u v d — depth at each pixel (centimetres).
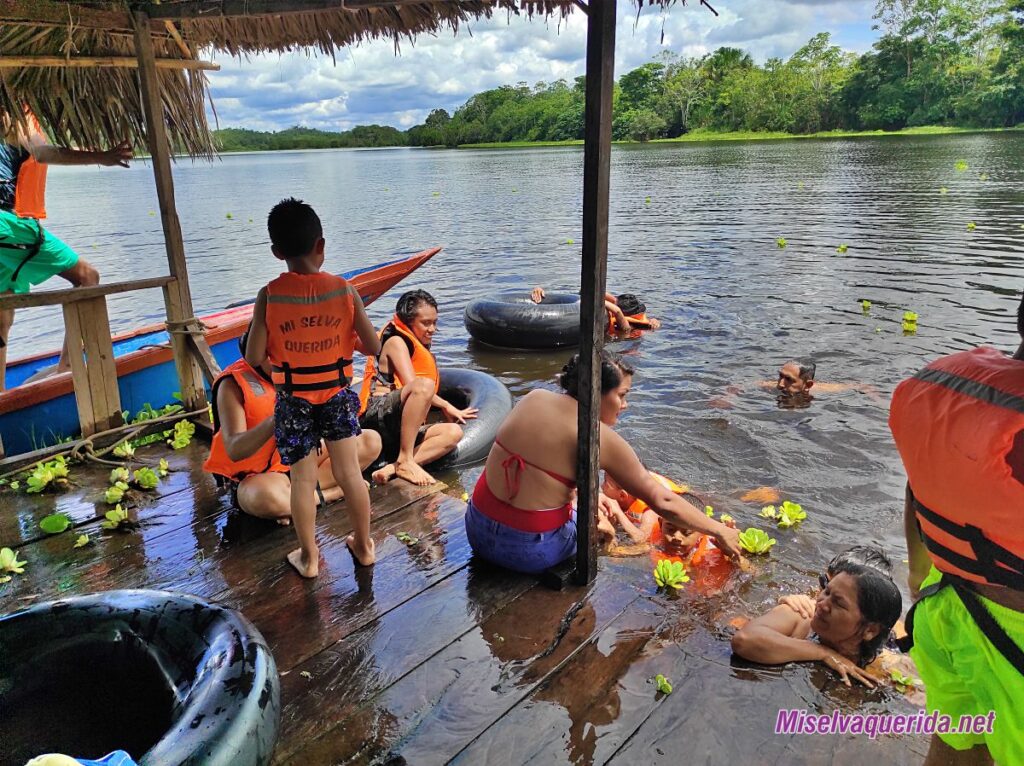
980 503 171
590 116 239
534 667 256
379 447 412
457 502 382
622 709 237
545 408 304
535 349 811
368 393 451
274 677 210
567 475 298
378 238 1634
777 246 1278
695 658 262
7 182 498
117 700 229
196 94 510
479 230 1708
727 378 654
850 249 1216
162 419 474
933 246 1196
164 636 223
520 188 2816
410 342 494
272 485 358
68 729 223
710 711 236
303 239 277
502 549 305
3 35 406
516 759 217
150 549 341
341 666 257
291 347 281
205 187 3603
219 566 325
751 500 438
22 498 395
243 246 1570
